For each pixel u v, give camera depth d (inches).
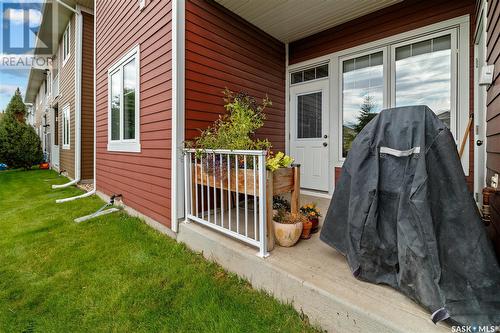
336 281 65.3
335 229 74.2
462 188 54.3
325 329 61.3
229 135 106.8
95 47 223.1
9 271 93.2
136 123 151.8
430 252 52.0
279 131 178.1
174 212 118.0
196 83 123.1
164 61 123.6
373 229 61.4
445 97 122.1
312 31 162.9
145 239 121.0
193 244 107.3
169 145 121.8
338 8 137.3
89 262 99.0
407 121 60.3
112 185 191.9
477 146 110.0
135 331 64.6
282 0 129.8
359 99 149.0
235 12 140.9
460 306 48.8
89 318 69.1
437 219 54.3
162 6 123.9
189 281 85.2
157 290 80.4
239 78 145.8
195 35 122.6
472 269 51.0
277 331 62.2
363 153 65.7
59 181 310.8
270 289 74.7
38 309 73.2
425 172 54.7
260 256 80.0
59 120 395.2
